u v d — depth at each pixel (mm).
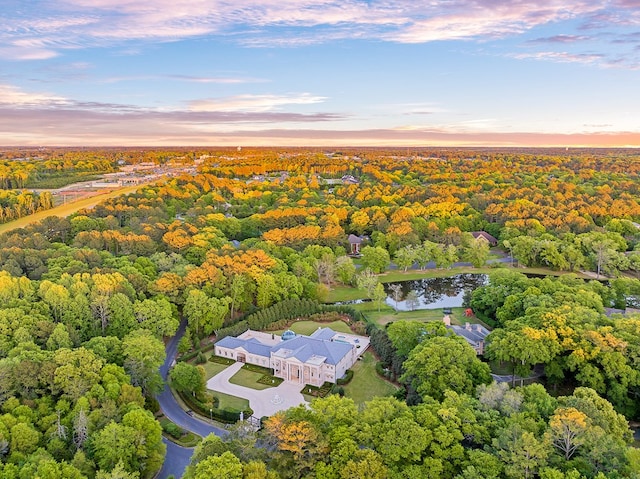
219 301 155125
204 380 122812
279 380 129750
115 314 135500
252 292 172250
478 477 72688
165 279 158250
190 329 150375
